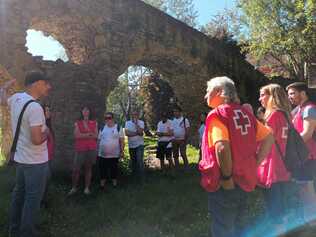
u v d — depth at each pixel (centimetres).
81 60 1498
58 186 999
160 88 3058
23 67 1213
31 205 541
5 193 879
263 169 566
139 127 1117
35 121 532
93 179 1114
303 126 586
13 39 1202
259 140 454
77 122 950
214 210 430
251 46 2105
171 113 1389
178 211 762
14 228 568
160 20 1705
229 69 2067
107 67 1445
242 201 438
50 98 1270
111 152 1019
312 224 593
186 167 1319
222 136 416
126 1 1546
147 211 767
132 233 638
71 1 1359
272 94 569
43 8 1288
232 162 422
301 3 1912
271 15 2016
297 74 2205
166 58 1809
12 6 1209
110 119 1030
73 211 772
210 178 426
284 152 555
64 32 1445
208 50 1967
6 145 1216
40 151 544
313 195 596
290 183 565
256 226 614
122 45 1520
